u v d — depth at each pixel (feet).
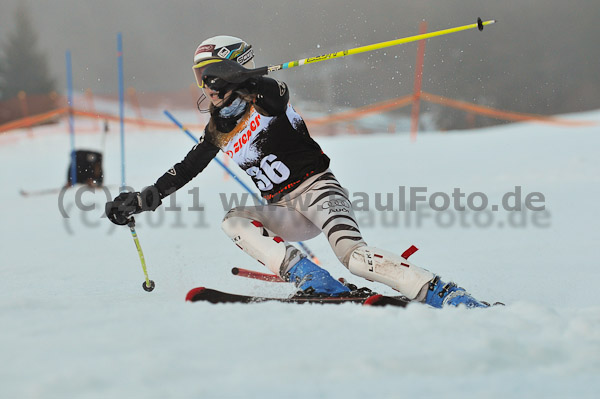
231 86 33.73
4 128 245.86
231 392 15.57
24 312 25.22
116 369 17.13
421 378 16.85
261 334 21.24
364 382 16.43
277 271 34.71
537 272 44.14
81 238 74.33
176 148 213.46
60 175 166.91
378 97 278.87
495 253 51.78
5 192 136.26
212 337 20.71
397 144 170.19
